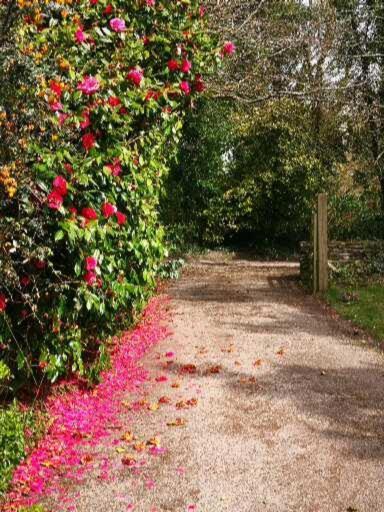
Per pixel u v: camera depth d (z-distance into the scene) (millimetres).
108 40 4438
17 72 3527
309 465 3828
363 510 3307
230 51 5789
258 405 4871
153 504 3348
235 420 4555
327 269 10234
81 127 4031
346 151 16750
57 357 4320
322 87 13945
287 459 3908
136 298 5730
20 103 3492
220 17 10359
